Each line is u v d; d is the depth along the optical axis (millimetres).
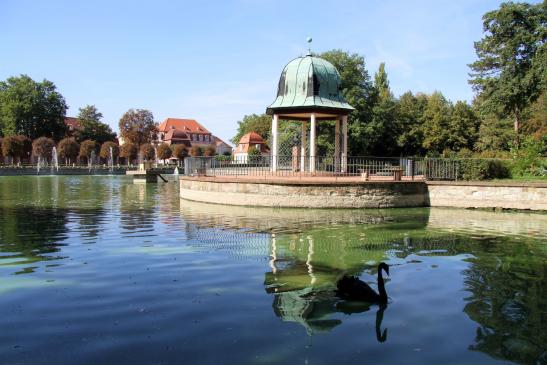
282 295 6711
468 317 5855
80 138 100375
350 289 6715
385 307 6234
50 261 8867
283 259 9203
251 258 9250
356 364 4438
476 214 18156
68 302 6297
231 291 6875
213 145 139125
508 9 32875
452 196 20672
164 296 6586
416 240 11719
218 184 21281
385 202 20172
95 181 46500
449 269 8516
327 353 4684
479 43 45281
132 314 5809
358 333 5258
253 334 5168
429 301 6539
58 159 86250
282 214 17203
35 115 90500
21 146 78250
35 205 20516
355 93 39562
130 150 92312
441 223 15164
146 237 11750
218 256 9414
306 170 26516
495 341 5074
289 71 25188
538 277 7930
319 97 24484
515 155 27984
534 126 44594
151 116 108188
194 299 6453
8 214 16906
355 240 11594
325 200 19406
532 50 33125
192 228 13391
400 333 5277
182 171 73625
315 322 5602
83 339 4992
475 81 45594
